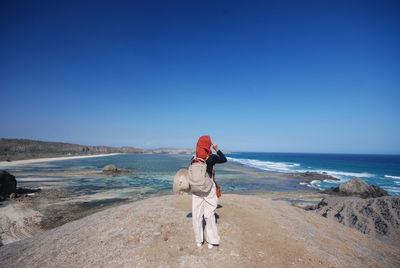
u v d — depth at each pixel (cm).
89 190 2008
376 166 6022
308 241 422
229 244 387
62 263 343
